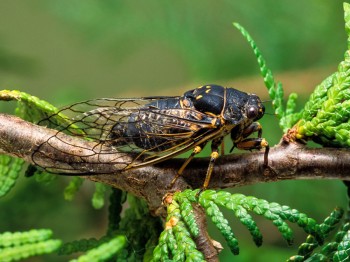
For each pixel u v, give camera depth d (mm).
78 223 233
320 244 163
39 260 223
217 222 160
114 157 168
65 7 276
